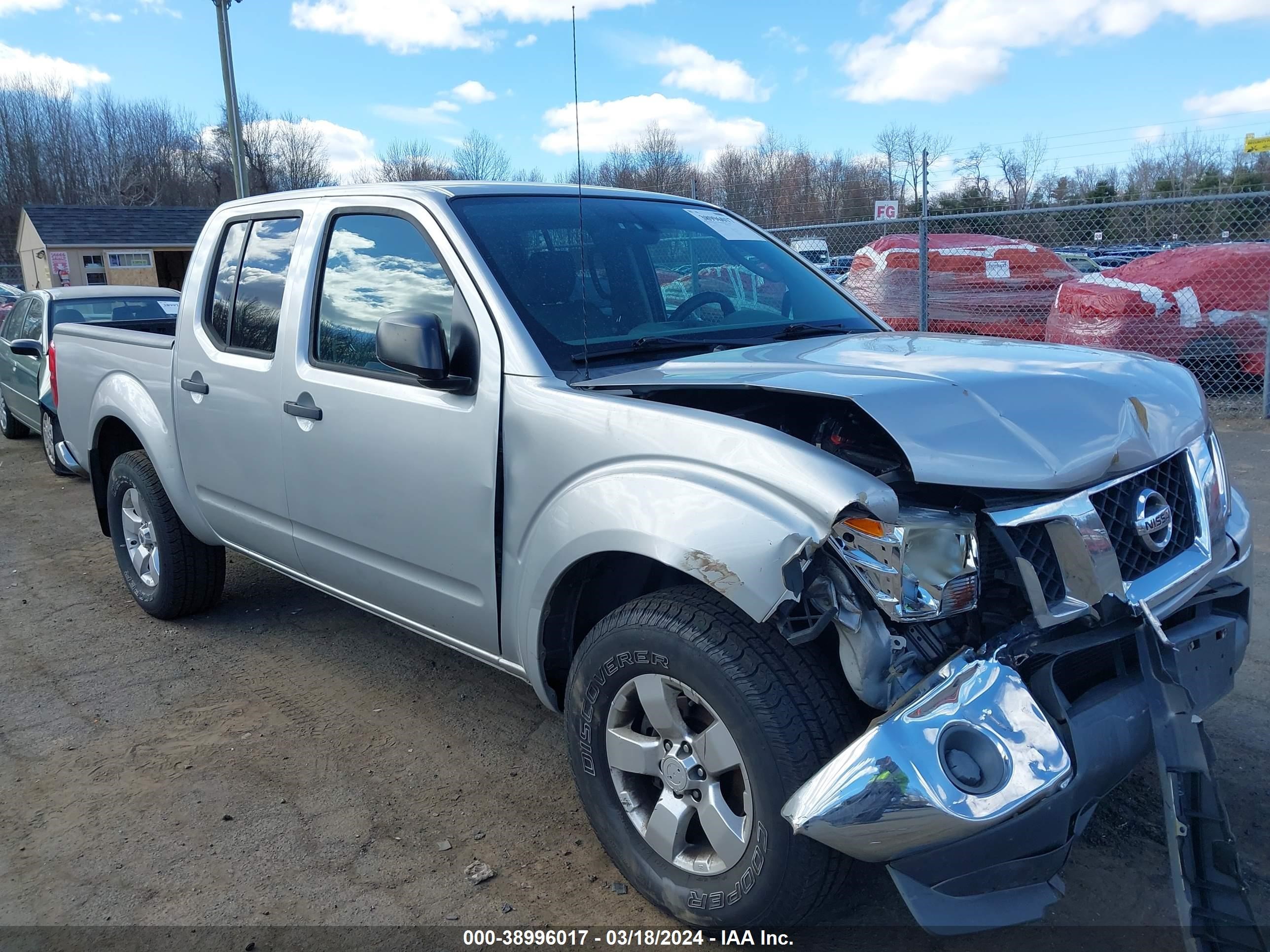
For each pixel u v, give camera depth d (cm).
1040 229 1342
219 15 1410
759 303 362
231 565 579
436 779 338
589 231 337
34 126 6056
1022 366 259
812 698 218
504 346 282
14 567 602
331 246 352
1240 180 1507
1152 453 242
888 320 1119
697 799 240
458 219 313
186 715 389
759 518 213
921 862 201
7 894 280
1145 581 238
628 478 241
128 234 3131
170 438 431
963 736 202
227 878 284
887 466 230
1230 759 328
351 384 326
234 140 1455
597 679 255
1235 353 909
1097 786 211
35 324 920
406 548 316
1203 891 193
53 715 393
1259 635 423
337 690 409
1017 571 219
